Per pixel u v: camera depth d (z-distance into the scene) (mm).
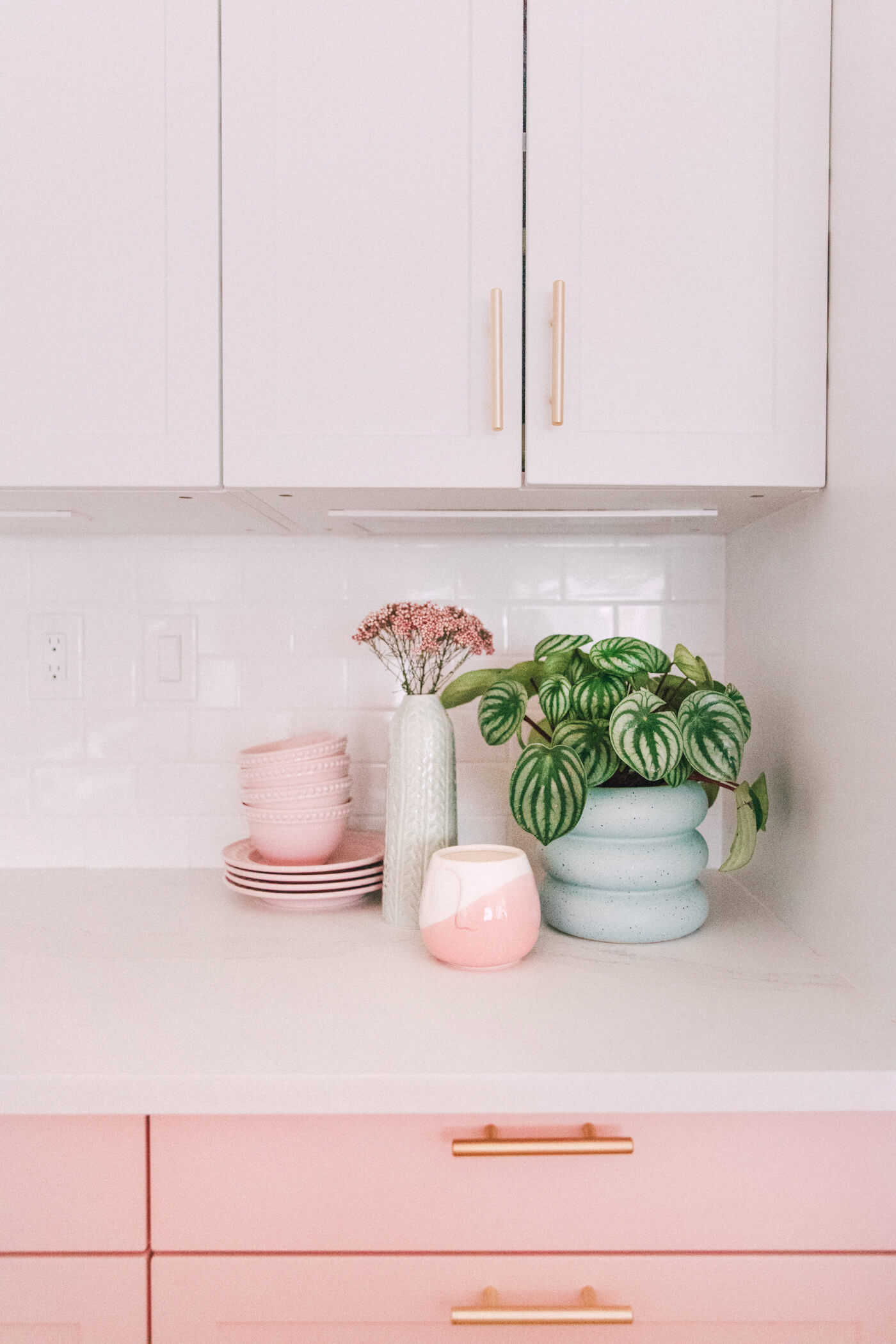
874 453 850
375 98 948
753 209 952
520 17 947
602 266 950
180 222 953
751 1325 737
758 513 1145
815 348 955
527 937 917
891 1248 734
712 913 1133
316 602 1344
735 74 948
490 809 1342
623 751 897
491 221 948
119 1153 731
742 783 1036
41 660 1337
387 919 1087
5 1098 701
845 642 913
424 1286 735
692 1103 703
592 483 952
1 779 1343
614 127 948
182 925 1077
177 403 958
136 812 1349
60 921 1093
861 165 876
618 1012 819
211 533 1331
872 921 848
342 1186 733
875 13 844
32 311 960
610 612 1344
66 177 958
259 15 949
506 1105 699
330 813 1136
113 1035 770
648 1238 735
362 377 952
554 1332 738
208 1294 735
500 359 921
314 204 952
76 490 978
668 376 953
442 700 1119
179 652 1342
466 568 1342
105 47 956
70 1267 734
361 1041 757
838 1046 750
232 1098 700
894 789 809
